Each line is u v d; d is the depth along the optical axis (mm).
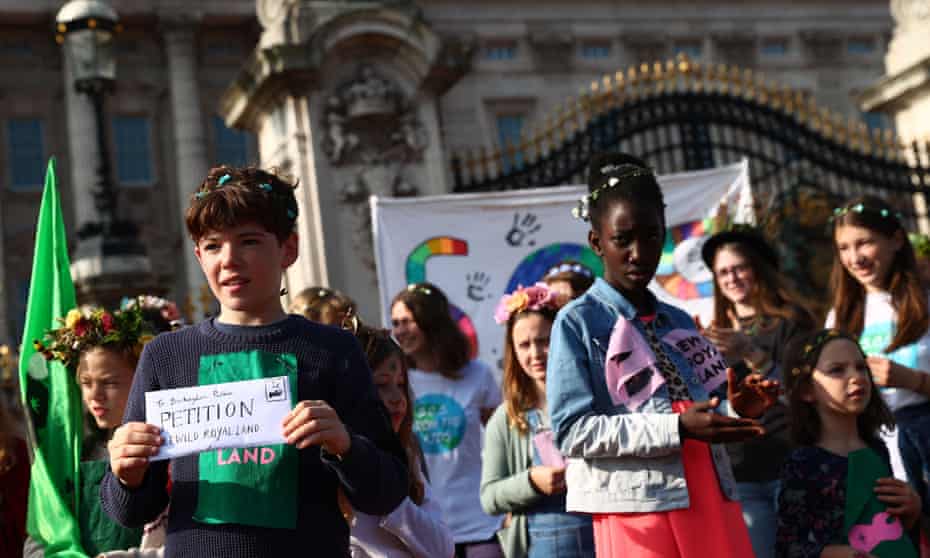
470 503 6312
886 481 4719
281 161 10641
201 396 3035
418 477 4840
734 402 3695
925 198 12688
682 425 3611
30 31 41031
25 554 4562
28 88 40719
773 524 5535
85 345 4512
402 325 6508
